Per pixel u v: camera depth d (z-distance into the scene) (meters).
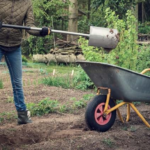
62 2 22.89
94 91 9.85
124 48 9.22
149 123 6.39
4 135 5.58
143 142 5.27
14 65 6.16
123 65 9.22
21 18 5.97
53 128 6.08
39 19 23.31
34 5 22.00
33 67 16.11
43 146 4.95
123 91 5.61
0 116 7.13
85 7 40.41
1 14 5.82
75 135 5.57
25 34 21.83
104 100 5.73
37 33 5.91
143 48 10.63
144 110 7.41
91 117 5.63
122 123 6.31
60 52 18.64
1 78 12.51
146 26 32.16
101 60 9.45
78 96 9.12
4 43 5.93
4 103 8.46
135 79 5.57
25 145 5.12
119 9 18.16
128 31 9.23
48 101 7.87
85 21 35.28
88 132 5.62
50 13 23.14
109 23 9.64
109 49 5.68
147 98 5.82
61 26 27.67
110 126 5.81
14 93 6.32
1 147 5.06
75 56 17.69
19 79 6.25
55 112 7.45
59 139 5.28
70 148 4.87
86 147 4.92
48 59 18.34
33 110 7.31
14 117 6.99
